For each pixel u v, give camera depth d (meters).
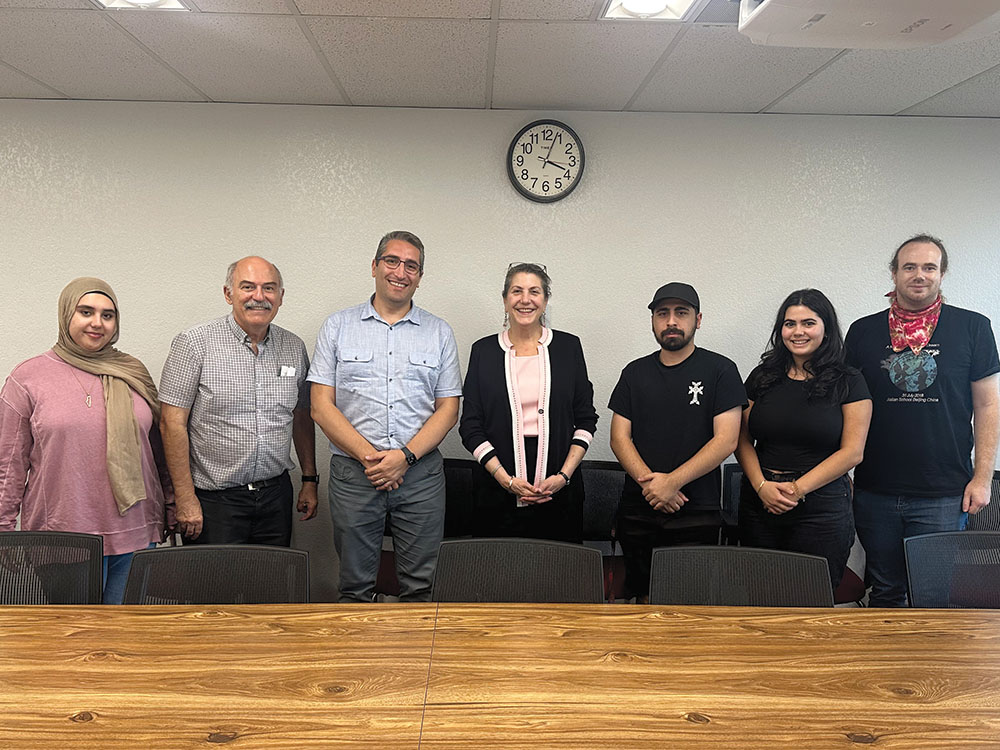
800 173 3.45
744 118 3.43
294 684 1.29
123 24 2.44
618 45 2.59
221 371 2.63
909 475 2.73
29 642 1.44
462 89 3.09
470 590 1.79
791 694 1.27
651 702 1.24
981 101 3.19
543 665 1.37
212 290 3.39
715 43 2.56
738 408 2.62
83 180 3.34
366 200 3.39
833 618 1.61
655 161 3.43
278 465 2.76
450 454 3.50
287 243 3.40
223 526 2.68
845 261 3.48
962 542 1.87
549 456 2.68
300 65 2.82
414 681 1.31
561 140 3.36
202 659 1.38
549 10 2.30
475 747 1.11
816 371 2.56
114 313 2.55
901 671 1.36
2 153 3.32
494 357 2.75
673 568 1.79
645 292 3.46
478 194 3.41
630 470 2.65
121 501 2.48
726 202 3.45
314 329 3.43
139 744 1.11
